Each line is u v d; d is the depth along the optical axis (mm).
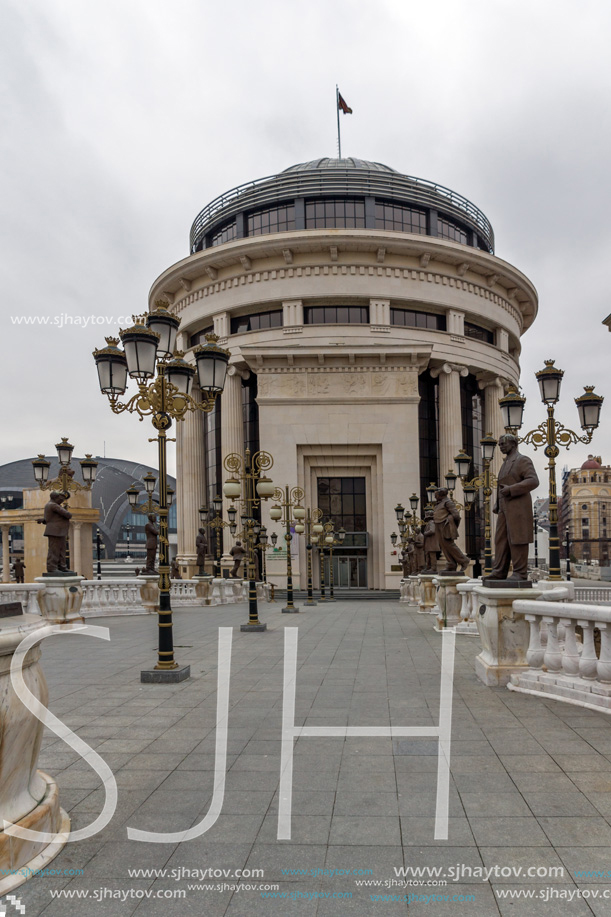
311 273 49156
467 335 53438
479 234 58562
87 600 21875
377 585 46719
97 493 86688
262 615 22844
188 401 11133
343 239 48094
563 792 5043
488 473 23641
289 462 46469
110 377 11320
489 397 55031
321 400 46719
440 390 51000
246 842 4301
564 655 8156
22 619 4074
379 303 49094
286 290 49312
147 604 22859
